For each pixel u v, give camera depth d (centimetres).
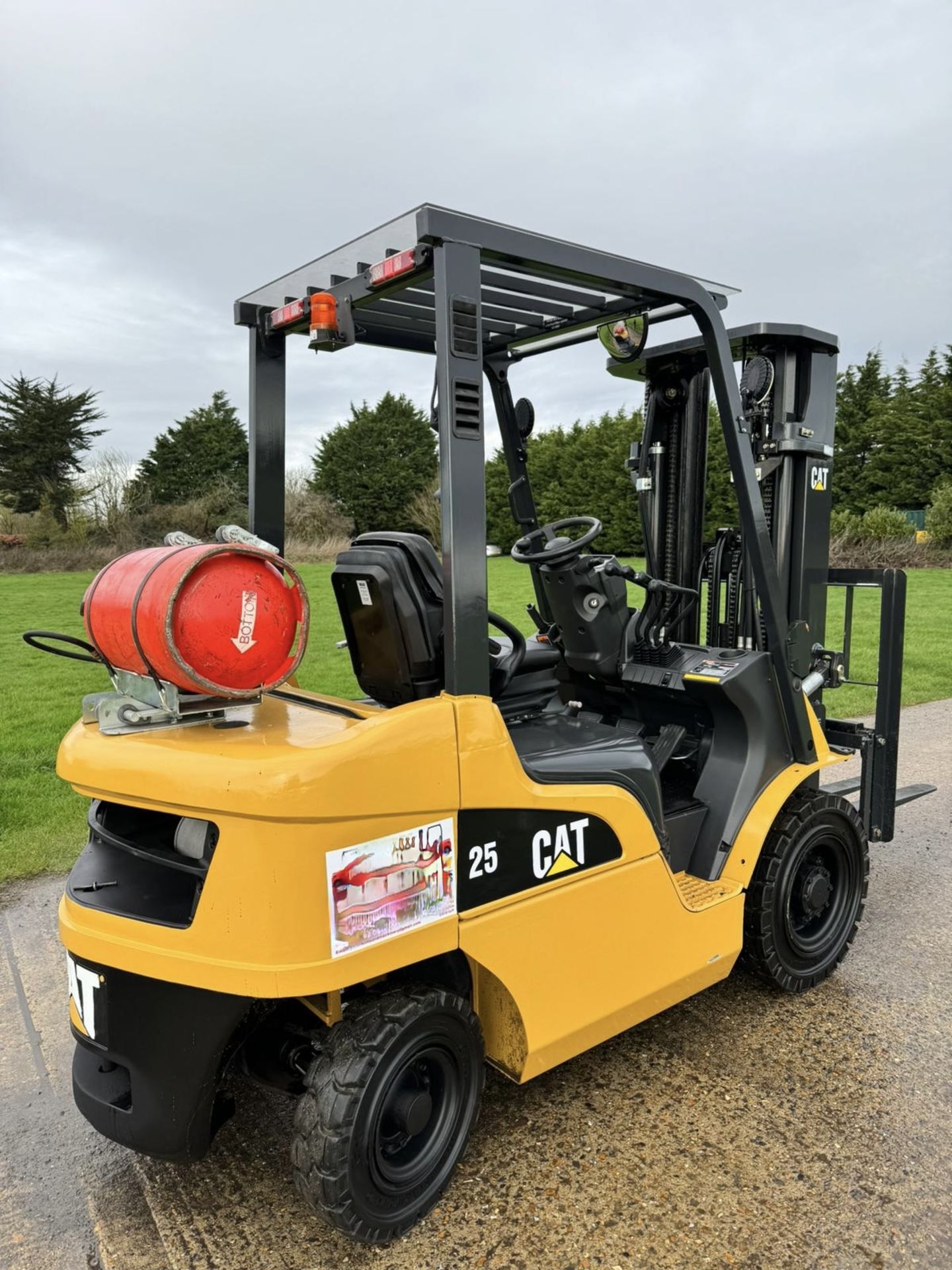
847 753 382
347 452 3716
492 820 219
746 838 305
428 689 241
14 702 861
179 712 218
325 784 186
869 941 371
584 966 245
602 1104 265
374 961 198
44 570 2519
